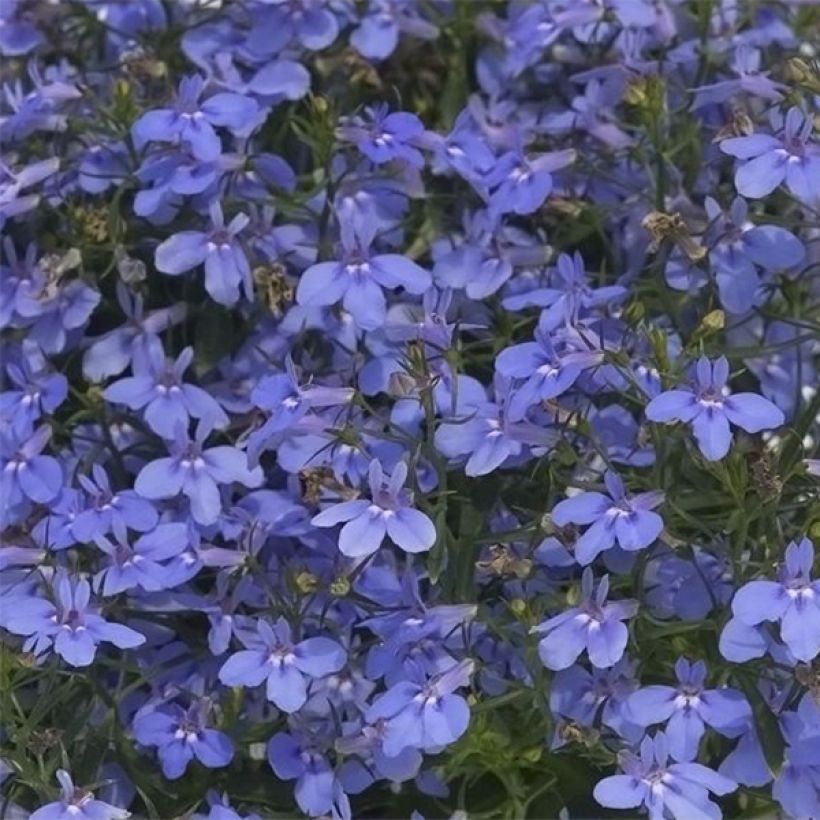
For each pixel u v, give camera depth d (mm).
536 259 699
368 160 706
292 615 670
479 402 674
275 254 698
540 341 663
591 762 677
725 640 653
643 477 672
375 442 679
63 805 659
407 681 658
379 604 671
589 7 716
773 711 662
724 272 686
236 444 691
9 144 714
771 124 688
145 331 699
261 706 685
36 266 700
